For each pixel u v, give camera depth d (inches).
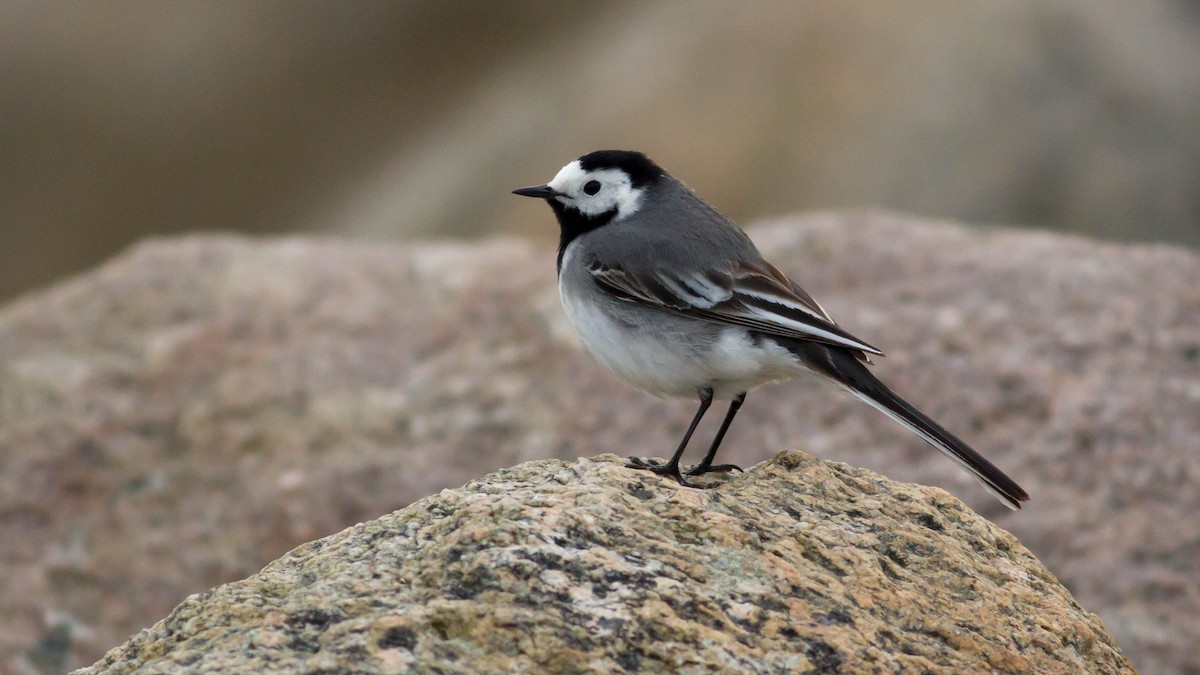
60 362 615.8
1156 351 553.6
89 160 1072.2
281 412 576.7
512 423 559.2
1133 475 494.9
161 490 548.7
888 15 957.8
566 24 1112.2
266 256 698.8
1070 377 541.0
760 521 268.1
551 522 250.2
